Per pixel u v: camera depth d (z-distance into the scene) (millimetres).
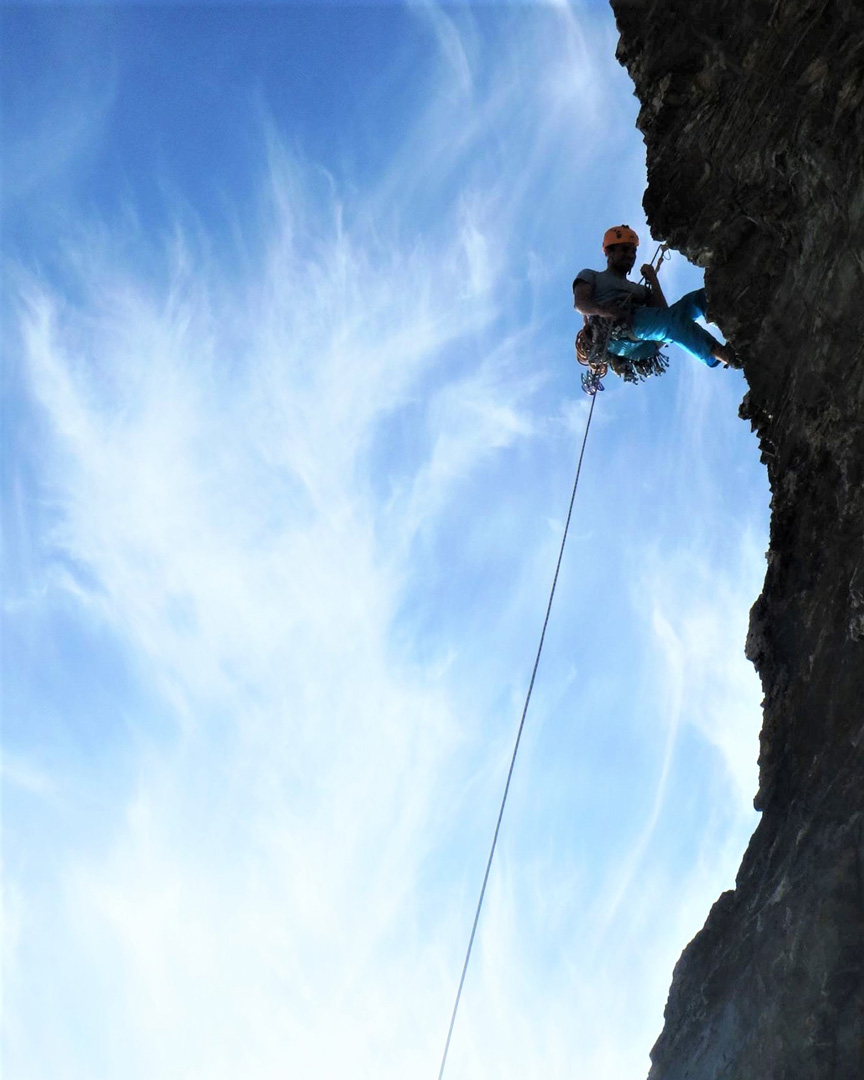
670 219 10078
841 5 8266
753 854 8844
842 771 7879
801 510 9133
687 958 8891
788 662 8992
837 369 8523
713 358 10711
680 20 9609
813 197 8672
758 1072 7305
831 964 7082
